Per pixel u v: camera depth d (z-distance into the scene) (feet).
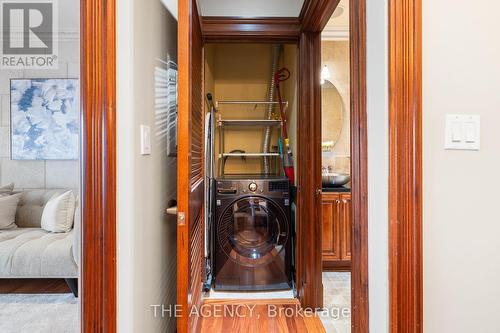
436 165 3.20
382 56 3.22
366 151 3.53
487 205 3.24
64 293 8.27
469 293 3.23
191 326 4.56
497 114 3.25
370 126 3.46
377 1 3.31
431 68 3.18
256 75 10.91
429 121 3.18
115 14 3.25
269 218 8.27
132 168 3.58
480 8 3.22
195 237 5.21
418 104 3.09
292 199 8.66
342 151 10.84
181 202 4.01
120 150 3.35
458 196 3.22
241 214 8.23
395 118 3.08
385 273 3.18
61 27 10.55
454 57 3.20
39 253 7.86
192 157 4.69
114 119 3.21
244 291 8.14
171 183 5.65
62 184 11.07
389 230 3.12
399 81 3.09
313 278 7.22
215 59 10.86
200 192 6.14
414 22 3.10
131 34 3.57
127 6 3.48
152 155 4.42
